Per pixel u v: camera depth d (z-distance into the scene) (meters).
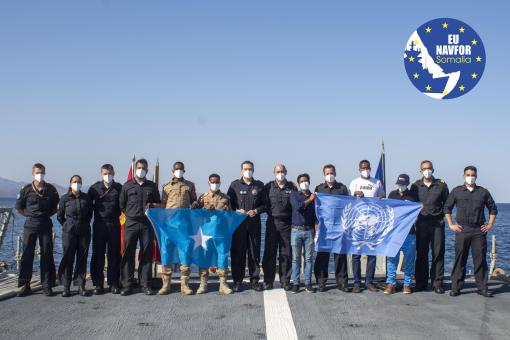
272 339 6.16
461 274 8.66
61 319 6.98
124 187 8.58
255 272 8.87
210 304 7.84
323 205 8.89
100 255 8.55
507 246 32.50
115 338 6.17
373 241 8.82
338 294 8.61
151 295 8.46
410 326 6.72
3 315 7.18
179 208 8.66
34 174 8.42
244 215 8.73
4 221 11.41
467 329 6.60
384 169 10.46
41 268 8.42
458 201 8.70
